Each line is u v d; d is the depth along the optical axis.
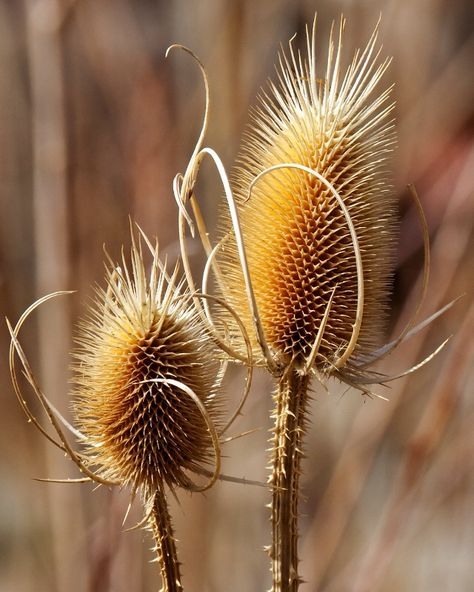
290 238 0.54
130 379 0.53
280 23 0.80
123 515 0.71
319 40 0.79
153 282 0.54
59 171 0.72
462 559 0.80
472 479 0.78
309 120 0.54
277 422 0.54
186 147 0.75
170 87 0.78
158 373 0.52
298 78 0.54
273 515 0.54
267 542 0.77
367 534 0.82
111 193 0.79
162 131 0.75
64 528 0.73
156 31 0.83
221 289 0.54
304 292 0.53
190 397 0.53
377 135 0.55
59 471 0.74
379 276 0.54
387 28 0.82
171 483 0.53
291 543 0.54
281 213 0.54
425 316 0.79
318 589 0.74
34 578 0.82
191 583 0.73
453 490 0.79
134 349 0.53
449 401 0.72
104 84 0.81
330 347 0.54
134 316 0.53
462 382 0.72
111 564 0.71
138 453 0.53
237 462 0.75
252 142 0.56
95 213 0.77
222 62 0.74
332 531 0.74
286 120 0.55
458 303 0.83
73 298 0.73
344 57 0.75
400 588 0.78
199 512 0.74
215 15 0.75
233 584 0.75
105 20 0.81
